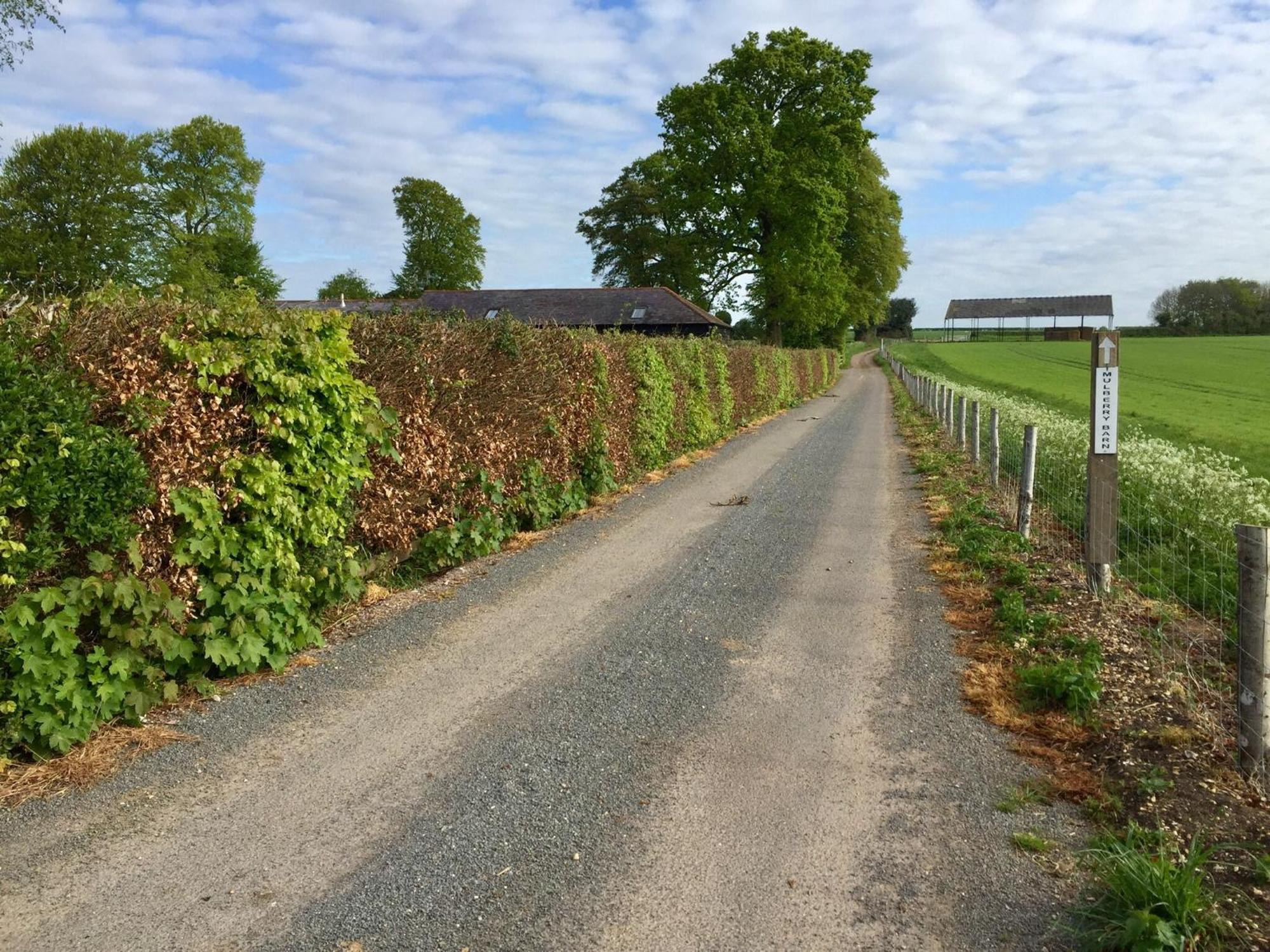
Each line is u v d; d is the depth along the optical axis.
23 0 22.11
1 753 4.16
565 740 4.63
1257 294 122.62
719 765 4.36
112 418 4.75
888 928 3.10
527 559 8.66
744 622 6.67
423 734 4.69
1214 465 13.04
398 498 7.61
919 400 35.97
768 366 30.06
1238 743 4.06
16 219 39.88
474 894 3.29
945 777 4.23
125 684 4.63
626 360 13.73
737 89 47.41
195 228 49.75
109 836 3.65
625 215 69.88
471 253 76.25
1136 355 73.19
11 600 4.20
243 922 3.11
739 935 3.06
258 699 5.13
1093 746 4.50
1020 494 9.56
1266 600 3.92
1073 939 3.03
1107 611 6.60
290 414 5.75
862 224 63.19
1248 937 2.94
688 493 12.86
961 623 6.62
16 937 3.01
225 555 5.29
